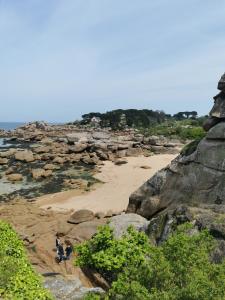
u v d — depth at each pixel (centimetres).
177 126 10625
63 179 5009
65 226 2950
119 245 1350
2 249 1421
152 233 1878
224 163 2358
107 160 6241
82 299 1323
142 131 11350
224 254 1437
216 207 1823
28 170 5566
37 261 2431
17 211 3547
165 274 951
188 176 2552
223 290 880
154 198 2700
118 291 1007
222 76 2577
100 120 15825
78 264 1417
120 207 3662
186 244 1023
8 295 1135
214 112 2591
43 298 1195
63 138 9381
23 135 11675
